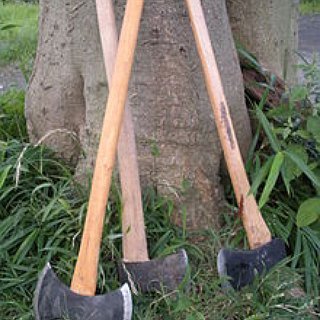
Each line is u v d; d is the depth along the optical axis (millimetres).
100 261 1687
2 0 5488
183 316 1602
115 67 1546
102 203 1531
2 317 1646
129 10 1548
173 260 1615
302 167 1704
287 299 1679
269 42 2303
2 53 3840
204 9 1806
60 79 1953
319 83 2088
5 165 1844
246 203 1683
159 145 1801
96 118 1844
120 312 1500
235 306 1621
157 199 1800
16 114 2314
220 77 1774
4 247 1714
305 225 1771
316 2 6773
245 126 1960
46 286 1539
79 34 1864
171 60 1761
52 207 1734
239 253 1650
